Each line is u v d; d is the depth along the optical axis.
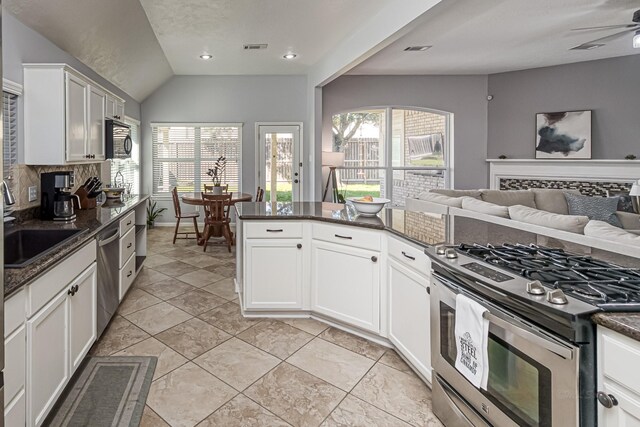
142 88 6.41
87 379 2.15
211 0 3.77
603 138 6.21
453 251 1.75
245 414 1.87
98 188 3.76
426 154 7.47
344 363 2.35
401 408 1.92
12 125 2.73
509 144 7.04
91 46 3.96
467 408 1.57
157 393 2.03
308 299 2.97
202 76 7.09
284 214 2.96
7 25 2.66
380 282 2.50
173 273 4.29
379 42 4.04
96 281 2.40
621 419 1.02
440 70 6.81
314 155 6.62
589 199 4.89
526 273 1.43
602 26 4.56
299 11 4.03
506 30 4.72
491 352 1.42
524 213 3.58
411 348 2.16
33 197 2.93
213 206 5.33
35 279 1.55
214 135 7.23
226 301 3.41
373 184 7.51
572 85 6.39
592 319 1.09
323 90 7.11
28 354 1.50
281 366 2.31
